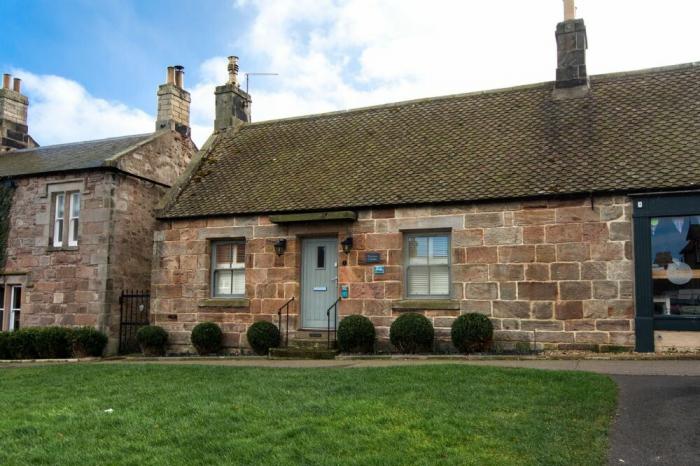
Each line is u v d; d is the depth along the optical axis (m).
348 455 6.09
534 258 13.22
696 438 6.51
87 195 18.02
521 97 16.73
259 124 19.83
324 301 15.36
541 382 9.01
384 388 8.91
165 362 14.27
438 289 14.26
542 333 13.01
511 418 7.22
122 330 17.78
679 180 12.27
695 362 11.09
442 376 9.62
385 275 14.45
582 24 16.11
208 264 16.42
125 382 10.45
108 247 17.56
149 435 6.90
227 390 9.16
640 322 12.32
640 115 14.50
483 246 13.63
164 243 16.80
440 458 5.95
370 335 14.03
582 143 14.22
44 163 19.39
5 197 18.98
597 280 12.73
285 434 6.73
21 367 13.59
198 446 6.47
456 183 14.26
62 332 16.83
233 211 15.96
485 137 15.59
